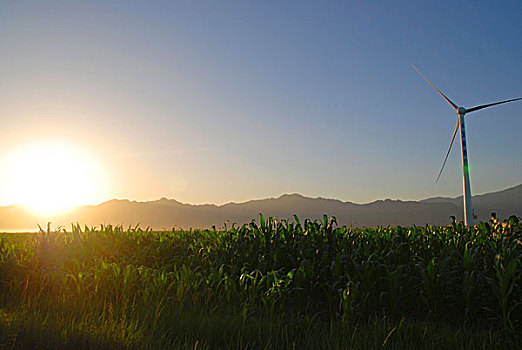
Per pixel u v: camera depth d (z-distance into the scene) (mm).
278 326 9758
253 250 15305
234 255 15469
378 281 12414
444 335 9156
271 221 15531
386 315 11602
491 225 15008
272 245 15070
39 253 17000
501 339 9312
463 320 11242
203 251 17047
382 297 12500
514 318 11039
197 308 11227
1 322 9203
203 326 9609
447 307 12219
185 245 19844
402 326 9844
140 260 18750
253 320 10180
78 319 9867
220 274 13078
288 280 11938
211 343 8891
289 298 13148
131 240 20297
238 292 13234
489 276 12203
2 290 14766
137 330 9180
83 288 12922
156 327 9406
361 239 15383
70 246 18328
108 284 14062
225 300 12594
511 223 14297
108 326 9031
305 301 12469
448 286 11898
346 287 11797
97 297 12750
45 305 11328
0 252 17359
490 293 11391
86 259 17562
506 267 10492
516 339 9250
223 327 9602
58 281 15039
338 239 14875
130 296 13312
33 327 8742
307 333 9438
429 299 11320
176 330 9531
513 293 11219
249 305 11781
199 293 12555
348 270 13289
